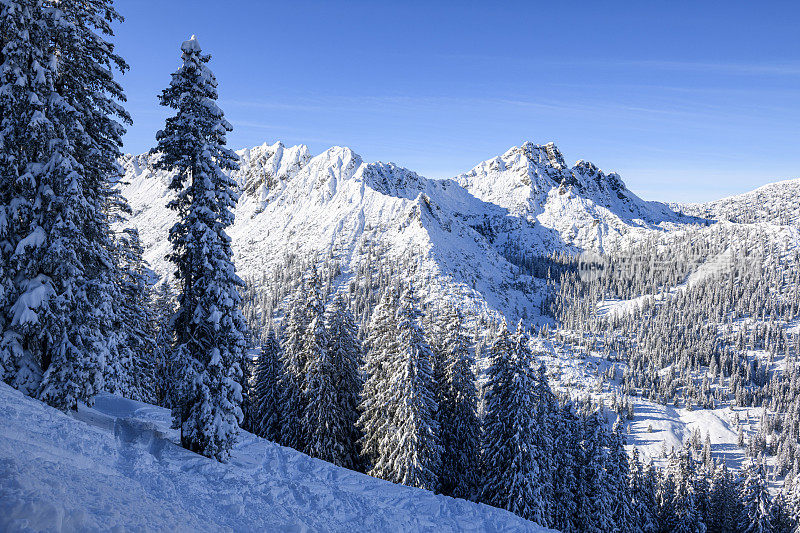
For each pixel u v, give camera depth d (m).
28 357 17.61
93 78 19.83
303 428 35.19
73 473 9.88
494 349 32.53
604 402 163.12
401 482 29.86
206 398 18.45
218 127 18.69
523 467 29.98
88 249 18.44
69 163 17.28
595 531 35.56
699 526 52.41
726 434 152.75
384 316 35.94
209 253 18.69
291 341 37.97
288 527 11.82
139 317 33.25
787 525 58.09
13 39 16.58
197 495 12.93
